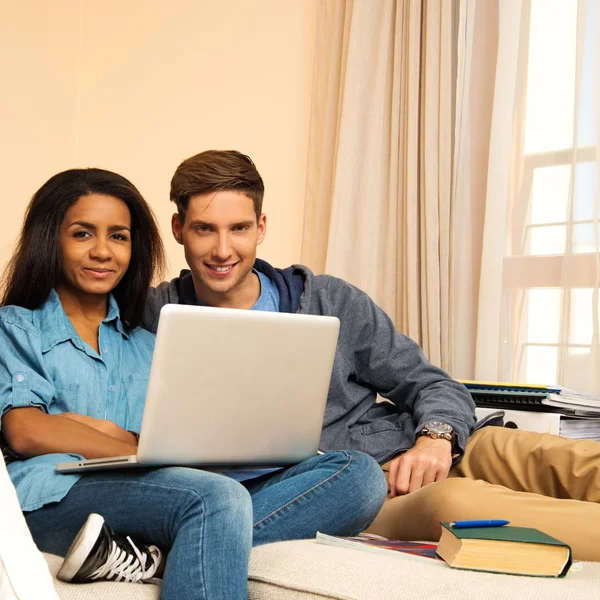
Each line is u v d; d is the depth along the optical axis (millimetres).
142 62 3574
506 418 2080
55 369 1562
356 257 2867
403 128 2818
